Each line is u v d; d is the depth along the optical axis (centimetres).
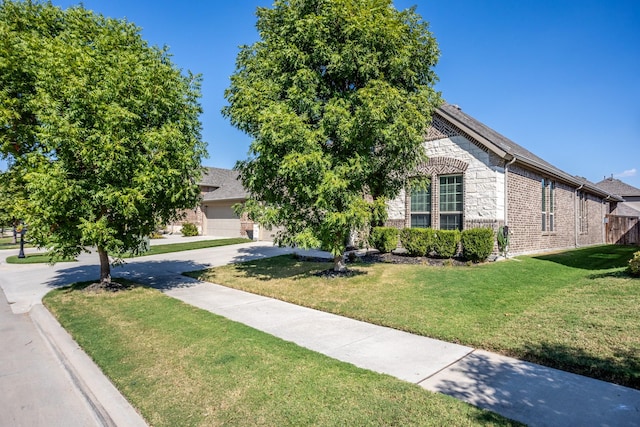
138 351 469
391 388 349
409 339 504
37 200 701
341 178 778
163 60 903
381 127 751
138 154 757
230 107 903
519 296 680
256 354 445
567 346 440
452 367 404
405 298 698
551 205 1557
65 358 486
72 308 719
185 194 866
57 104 700
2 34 756
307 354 444
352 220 795
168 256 1628
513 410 308
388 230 1330
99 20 889
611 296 628
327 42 822
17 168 784
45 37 814
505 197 1180
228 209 2739
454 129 1241
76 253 838
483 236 1071
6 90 764
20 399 380
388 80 846
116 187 742
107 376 402
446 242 1156
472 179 1199
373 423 290
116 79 733
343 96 848
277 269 1147
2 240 3688
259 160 838
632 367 377
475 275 879
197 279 1055
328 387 354
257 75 869
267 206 895
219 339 503
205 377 383
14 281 1132
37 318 691
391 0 837
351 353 453
